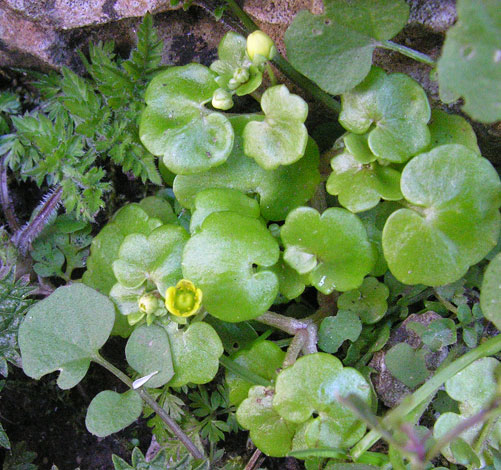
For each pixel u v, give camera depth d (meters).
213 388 0.18
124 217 0.17
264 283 0.14
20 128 0.18
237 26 0.17
